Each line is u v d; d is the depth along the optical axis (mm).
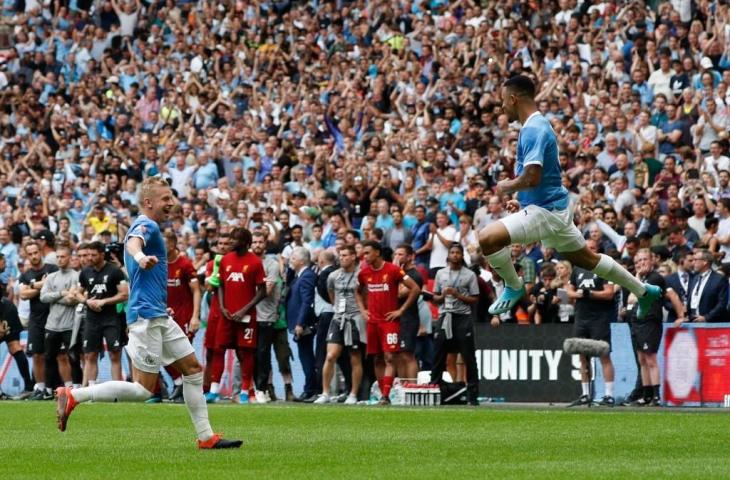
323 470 13672
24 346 36281
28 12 57250
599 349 28734
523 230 17219
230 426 21031
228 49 51375
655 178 36094
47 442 17750
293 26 51219
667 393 29234
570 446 16688
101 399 16016
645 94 39969
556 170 17359
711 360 28797
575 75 41250
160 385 31406
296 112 46406
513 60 42750
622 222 34094
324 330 31656
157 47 53312
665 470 13523
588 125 38188
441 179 38469
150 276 16109
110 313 31688
